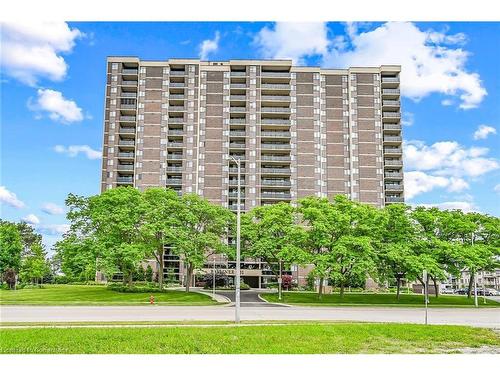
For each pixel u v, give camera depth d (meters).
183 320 29.64
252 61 105.00
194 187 100.38
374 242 57.31
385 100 107.88
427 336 23.50
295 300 57.28
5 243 85.38
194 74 105.38
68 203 62.41
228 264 94.25
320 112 104.38
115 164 102.44
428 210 63.19
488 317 38.38
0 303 45.50
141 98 104.25
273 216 59.81
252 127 102.50
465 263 56.66
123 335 21.20
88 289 68.69
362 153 102.69
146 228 58.97
